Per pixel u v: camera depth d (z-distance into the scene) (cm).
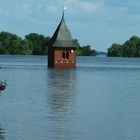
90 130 5144
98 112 6188
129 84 10669
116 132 5072
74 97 7700
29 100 7206
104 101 7288
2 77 12125
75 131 5088
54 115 5909
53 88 9131
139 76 13800
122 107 6662
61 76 12762
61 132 5034
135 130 5169
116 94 8331
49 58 17962
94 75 13862
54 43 17388
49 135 4906
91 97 7762
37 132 5016
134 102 7212
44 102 7000
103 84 10525
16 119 5634
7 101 7088
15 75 12975
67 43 17400
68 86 9688
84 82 10925
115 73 15375
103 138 4834
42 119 5659
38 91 8506
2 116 5816
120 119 5731
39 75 13012
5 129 5125
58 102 7025
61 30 17550
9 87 9238
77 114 6019
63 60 17475
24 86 9488
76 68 17538
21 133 4966
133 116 5934
